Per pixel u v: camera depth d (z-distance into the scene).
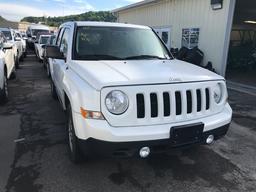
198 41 11.61
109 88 2.91
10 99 7.13
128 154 2.98
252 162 3.94
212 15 10.63
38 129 5.01
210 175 3.55
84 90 3.05
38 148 4.21
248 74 12.91
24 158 3.88
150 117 3.03
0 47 7.03
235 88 9.41
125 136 2.89
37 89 8.38
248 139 4.81
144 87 2.99
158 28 14.94
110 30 4.61
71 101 3.33
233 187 3.30
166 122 3.09
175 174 3.55
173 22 13.38
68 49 4.30
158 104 3.04
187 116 3.24
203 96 3.36
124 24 4.92
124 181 3.37
